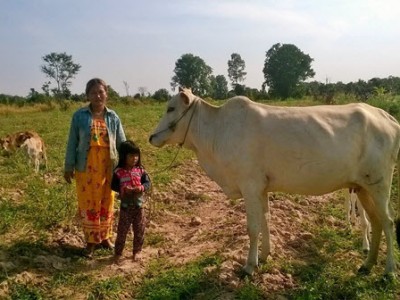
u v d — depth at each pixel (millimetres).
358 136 5082
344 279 5211
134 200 5605
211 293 4789
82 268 5426
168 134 5676
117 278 5078
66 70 92188
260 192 5164
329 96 32406
